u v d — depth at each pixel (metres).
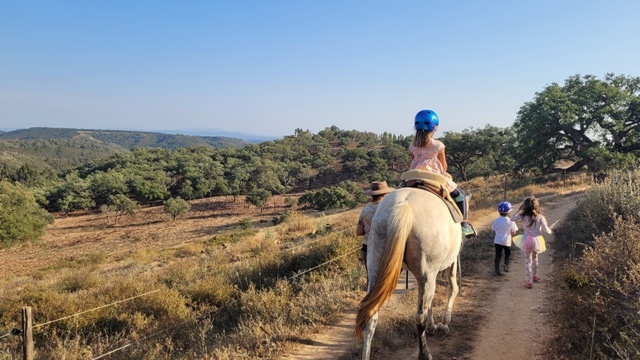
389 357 5.32
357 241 11.47
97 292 11.71
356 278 8.71
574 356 4.73
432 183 4.55
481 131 65.25
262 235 28.83
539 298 7.48
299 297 7.73
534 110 37.94
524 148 39.38
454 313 6.77
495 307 7.07
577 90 37.41
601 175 30.73
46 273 25.19
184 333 7.36
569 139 39.06
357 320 3.62
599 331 4.99
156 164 137.50
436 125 4.76
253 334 6.16
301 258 11.18
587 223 11.08
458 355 5.32
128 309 8.98
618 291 5.47
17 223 41.59
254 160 134.25
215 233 49.50
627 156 31.83
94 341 7.69
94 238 56.31
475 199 23.80
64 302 9.98
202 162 133.00
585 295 5.84
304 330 6.31
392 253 3.70
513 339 5.77
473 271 9.42
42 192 91.38
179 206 69.50
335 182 114.38
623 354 4.16
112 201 74.25
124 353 6.70
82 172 149.50
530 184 33.69
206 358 5.63
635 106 34.38
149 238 51.50
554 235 12.07
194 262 18.30
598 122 36.06
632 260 5.95
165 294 9.42
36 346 7.61
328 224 22.67
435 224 4.06
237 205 78.94
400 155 122.62
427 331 5.79
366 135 197.25
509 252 9.30
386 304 7.11
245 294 8.51
